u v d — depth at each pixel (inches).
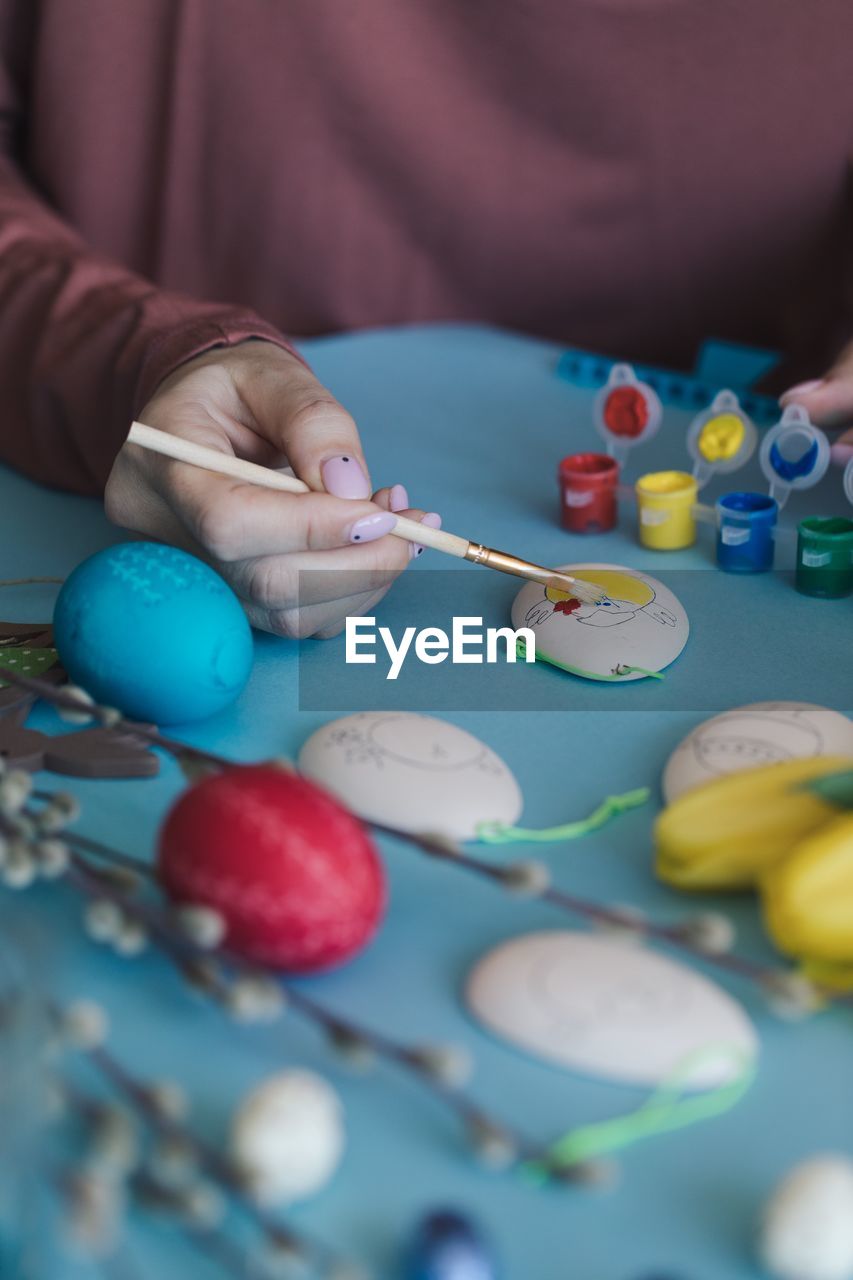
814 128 46.1
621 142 48.0
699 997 24.1
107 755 28.1
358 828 25.0
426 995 24.8
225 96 48.6
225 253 51.6
